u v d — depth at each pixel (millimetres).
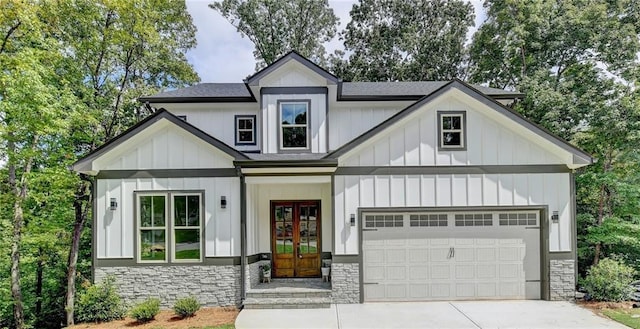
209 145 10727
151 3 16188
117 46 15008
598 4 17484
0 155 12039
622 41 16484
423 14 27797
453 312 9664
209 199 10742
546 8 18375
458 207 10859
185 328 8812
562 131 16594
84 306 9828
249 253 11156
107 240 10633
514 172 10945
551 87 17828
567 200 10922
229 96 13086
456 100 11039
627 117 14320
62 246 15281
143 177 10758
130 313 9719
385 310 9922
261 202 12805
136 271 10578
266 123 12016
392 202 10844
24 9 10531
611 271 10391
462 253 10953
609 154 15406
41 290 15664
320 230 12883
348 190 10867
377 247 10914
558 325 8570
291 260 12836
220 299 10555
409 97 12969
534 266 10945
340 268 10750
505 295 10922
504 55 20406
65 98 11766
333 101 13055
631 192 13594
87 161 10484
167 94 13586
